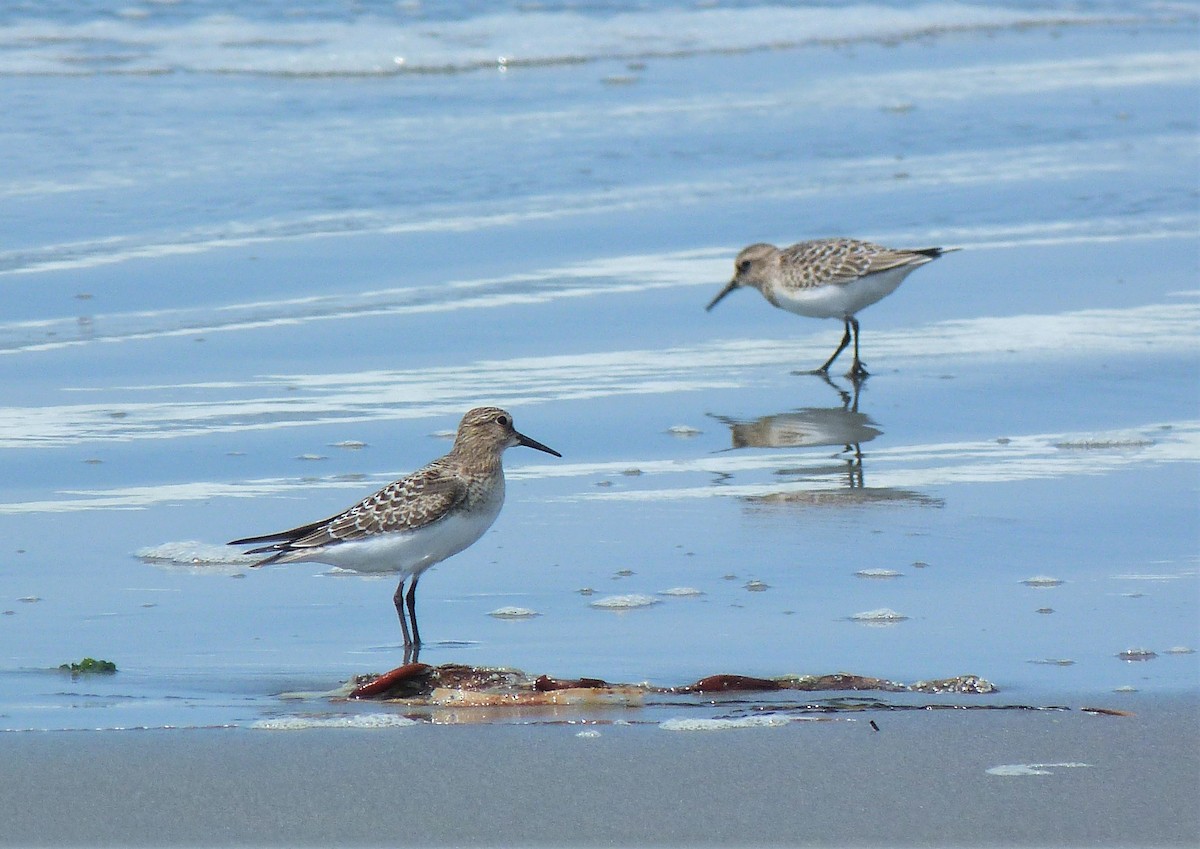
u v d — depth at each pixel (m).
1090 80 29.55
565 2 32.81
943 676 9.18
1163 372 16.38
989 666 9.31
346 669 9.45
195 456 13.77
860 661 9.45
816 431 14.84
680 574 11.17
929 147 25.05
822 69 30.11
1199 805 7.41
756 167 23.84
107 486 13.02
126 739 8.22
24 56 27.77
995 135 25.73
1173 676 9.12
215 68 27.92
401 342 17.08
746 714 8.58
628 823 7.27
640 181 23.03
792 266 17.44
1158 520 12.21
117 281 18.52
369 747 8.12
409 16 31.23
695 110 26.92
